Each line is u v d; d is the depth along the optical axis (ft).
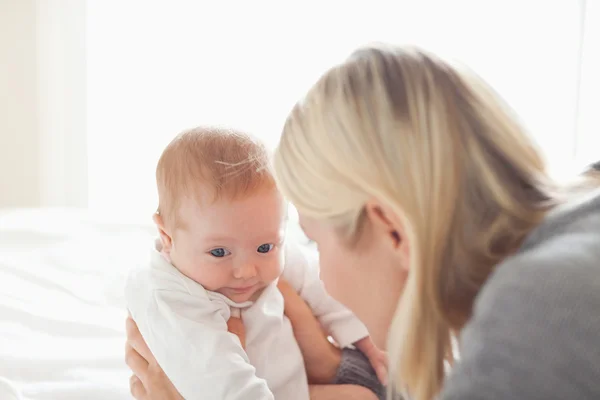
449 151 2.11
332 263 2.47
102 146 7.14
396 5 6.82
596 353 1.68
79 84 7.00
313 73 6.92
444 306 2.21
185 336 3.19
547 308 1.74
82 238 5.43
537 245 2.02
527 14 6.93
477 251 2.14
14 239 5.31
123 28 6.87
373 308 2.50
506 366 1.74
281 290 3.79
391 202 2.15
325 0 6.81
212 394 3.12
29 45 6.97
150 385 3.31
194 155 3.27
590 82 7.04
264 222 3.29
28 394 3.42
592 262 1.80
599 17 6.93
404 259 2.28
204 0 6.82
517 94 7.07
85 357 3.78
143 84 6.98
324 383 3.73
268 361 3.45
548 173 2.29
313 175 2.31
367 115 2.18
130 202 7.27
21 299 4.40
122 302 4.53
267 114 7.03
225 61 6.94
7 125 7.13
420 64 2.21
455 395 1.81
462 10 6.88
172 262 3.43
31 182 7.30
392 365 2.46
